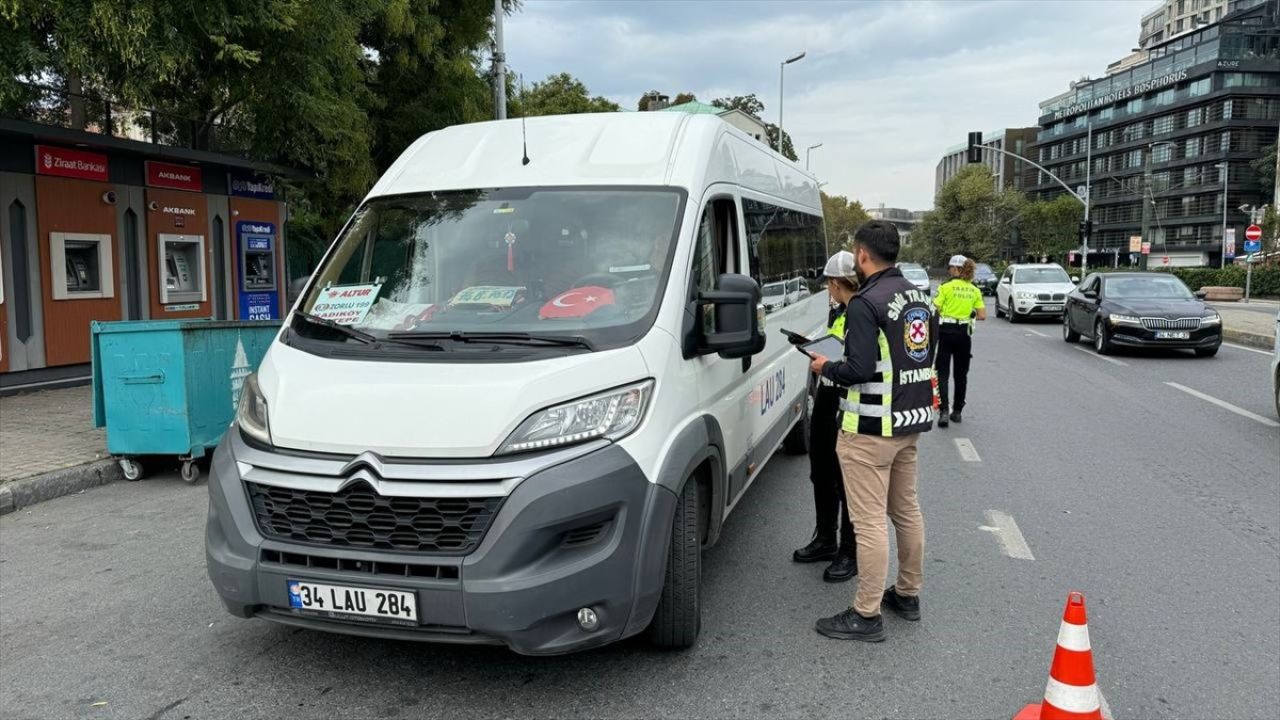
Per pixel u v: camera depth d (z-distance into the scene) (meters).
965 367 9.29
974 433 8.91
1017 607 4.45
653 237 4.00
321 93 10.88
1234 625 4.21
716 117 4.87
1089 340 18.11
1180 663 3.81
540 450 3.22
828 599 4.57
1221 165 84.38
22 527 5.95
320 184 15.16
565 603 3.15
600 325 3.65
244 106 10.99
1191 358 15.15
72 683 3.68
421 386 3.34
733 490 4.62
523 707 3.45
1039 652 3.94
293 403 3.46
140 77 7.98
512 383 3.30
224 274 13.34
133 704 3.50
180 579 4.91
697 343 3.93
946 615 4.36
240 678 3.70
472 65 18.22
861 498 4.07
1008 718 3.37
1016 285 24.33
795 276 6.91
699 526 4.04
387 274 4.11
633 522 3.30
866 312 3.93
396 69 16.28
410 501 3.17
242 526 3.34
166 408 6.96
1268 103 83.75
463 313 3.82
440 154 4.72
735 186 4.96
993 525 5.82
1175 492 6.62
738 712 3.41
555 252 4.02
